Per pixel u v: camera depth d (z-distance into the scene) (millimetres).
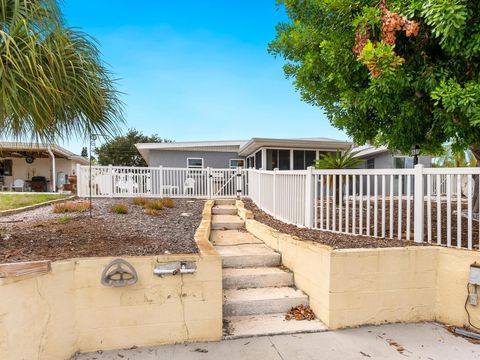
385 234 4195
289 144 11727
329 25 4488
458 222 3303
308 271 3475
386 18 3174
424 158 13922
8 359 2076
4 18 2725
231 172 10109
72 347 2529
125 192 9531
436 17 2760
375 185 4020
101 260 2623
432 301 3234
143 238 4043
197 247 3518
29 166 17281
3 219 5496
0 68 2480
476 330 2953
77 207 6543
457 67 3387
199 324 2811
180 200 9148
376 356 2578
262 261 4172
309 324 3131
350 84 4273
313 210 4652
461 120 3371
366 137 5125
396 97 3854
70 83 3029
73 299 2549
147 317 2711
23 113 2891
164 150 14820
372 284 3111
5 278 2086
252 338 2881
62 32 2951
